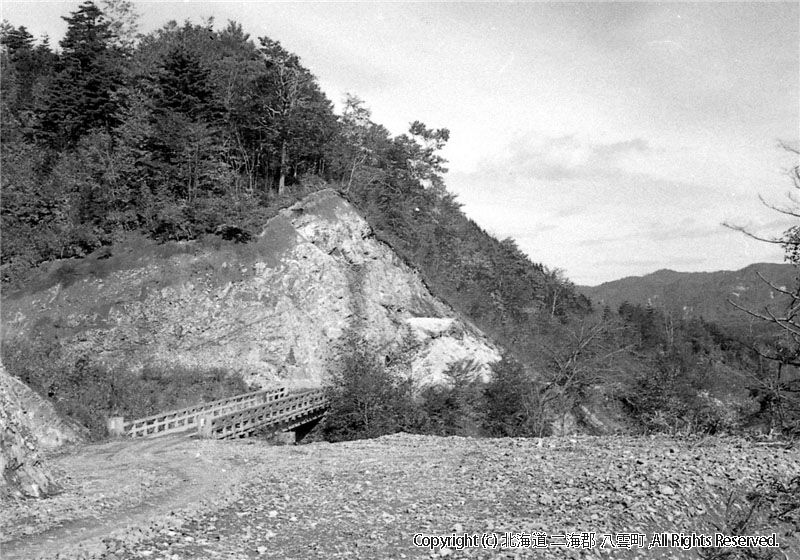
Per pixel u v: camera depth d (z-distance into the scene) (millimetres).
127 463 19922
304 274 46344
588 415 41531
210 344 41938
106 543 8781
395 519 10711
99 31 67438
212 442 25750
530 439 20203
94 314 41281
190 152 47562
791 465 12961
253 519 10820
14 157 54781
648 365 43969
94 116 56875
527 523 10000
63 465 19391
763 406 22047
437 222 76812
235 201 48562
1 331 40656
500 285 84312
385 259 53281
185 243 45344
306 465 17531
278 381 41812
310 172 61031
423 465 16266
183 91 52281
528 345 59312
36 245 45906
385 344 48281
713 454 14398
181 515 10945
